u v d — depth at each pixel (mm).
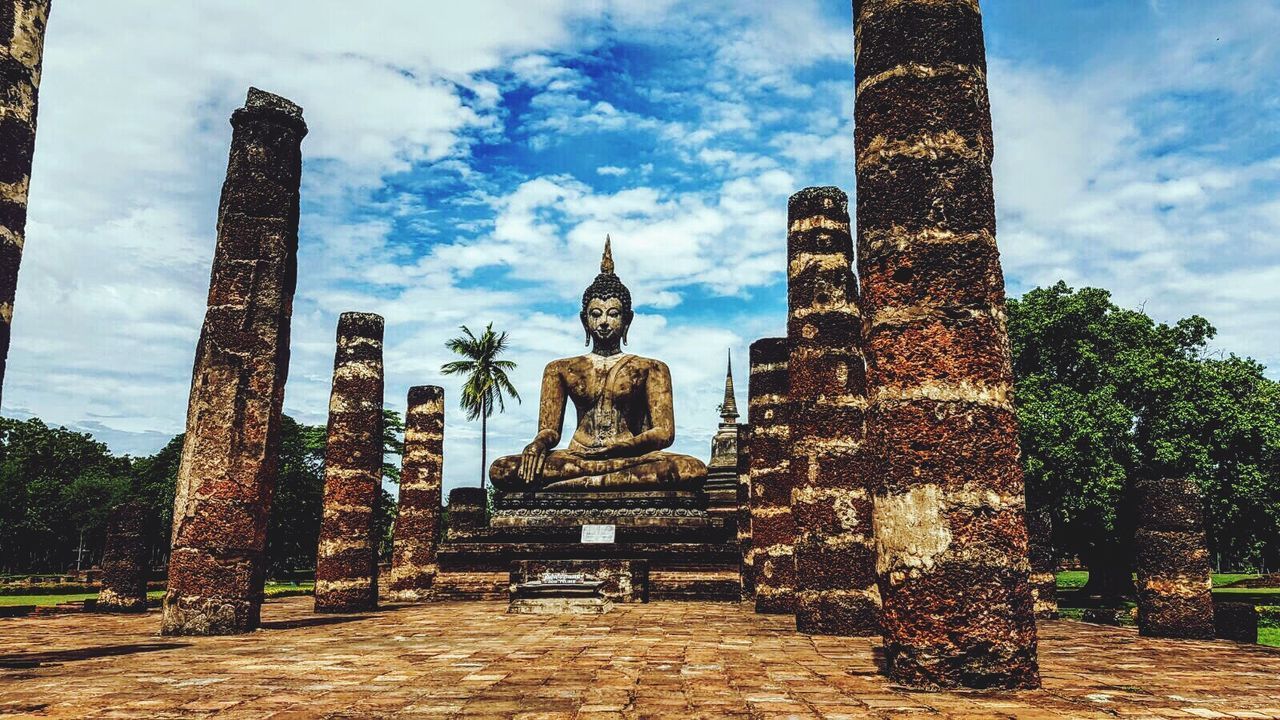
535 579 15359
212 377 12133
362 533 16641
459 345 51469
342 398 17172
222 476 11898
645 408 23172
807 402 12234
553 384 23391
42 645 10133
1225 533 29000
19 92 8078
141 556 17516
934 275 7844
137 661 8500
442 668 7887
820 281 12555
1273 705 6176
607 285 23875
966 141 8109
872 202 8258
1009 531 7355
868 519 11594
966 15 8414
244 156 12828
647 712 5762
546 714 5688
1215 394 27734
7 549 67500
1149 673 7930
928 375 7664
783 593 14875
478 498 25750
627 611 15539
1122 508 28875
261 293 12516
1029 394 29016
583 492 21750
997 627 7051
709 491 29062
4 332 7801
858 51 8719
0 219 7840
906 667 7082
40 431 71312
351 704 6062
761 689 6746
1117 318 30812
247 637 11031
